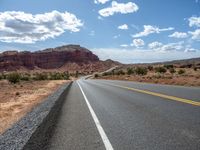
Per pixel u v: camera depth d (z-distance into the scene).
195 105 11.18
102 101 14.95
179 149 5.14
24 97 24.47
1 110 16.20
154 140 5.87
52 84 51.22
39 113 11.55
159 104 12.07
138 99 14.80
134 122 8.11
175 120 8.07
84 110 11.47
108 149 5.34
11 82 59.59
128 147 5.42
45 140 6.27
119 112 10.37
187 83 26.72
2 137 7.15
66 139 6.30
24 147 5.71
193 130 6.70
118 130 7.07
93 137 6.42
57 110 11.88
